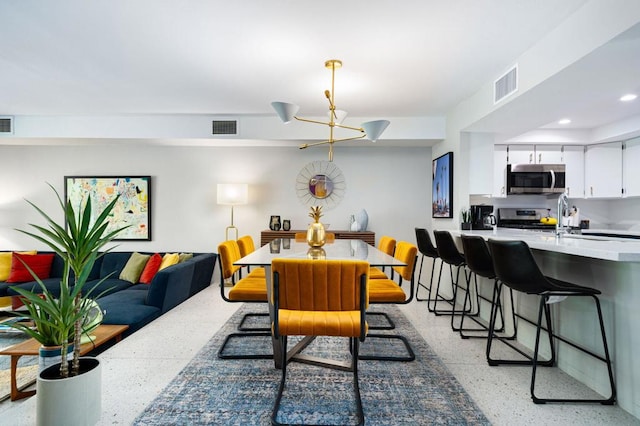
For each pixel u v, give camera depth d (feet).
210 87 11.00
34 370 8.57
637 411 5.72
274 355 7.36
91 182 16.39
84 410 5.16
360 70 9.58
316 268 5.32
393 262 6.61
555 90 8.34
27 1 6.48
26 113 13.93
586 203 16.67
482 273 8.15
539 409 5.98
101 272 15.01
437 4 6.52
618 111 12.55
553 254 7.98
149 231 16.43
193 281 13.57
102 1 6.49
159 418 5.60
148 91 11.37
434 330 9.84
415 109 13.32
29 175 16.43
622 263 6.04
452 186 13.38
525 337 8.74
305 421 5.53
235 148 16.49
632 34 5.77
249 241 11.53
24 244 16.38
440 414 5.74
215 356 7.92
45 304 5.05
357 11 6.77
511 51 8.41
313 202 16.46
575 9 6.66
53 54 8.71
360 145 15.98
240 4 6.57
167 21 7.17
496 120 11.11
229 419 5.59
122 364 7.59
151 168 16.51
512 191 15.26
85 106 13.03
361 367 7.43
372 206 16.43
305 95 11.73
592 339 6.66
